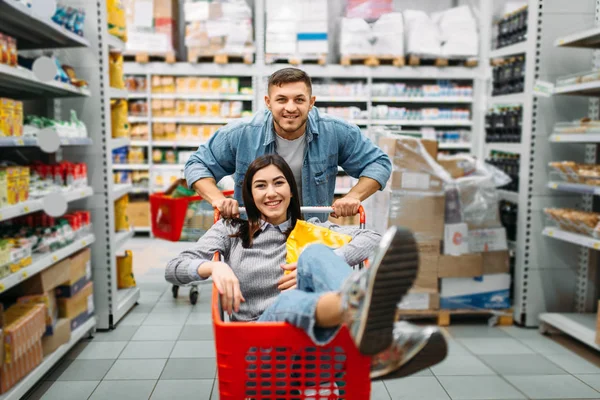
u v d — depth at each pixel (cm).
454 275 348
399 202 339
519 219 362
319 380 132
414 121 629
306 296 129
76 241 312
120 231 406
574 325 325
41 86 303
